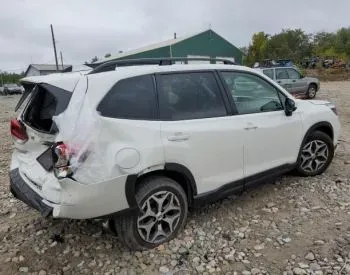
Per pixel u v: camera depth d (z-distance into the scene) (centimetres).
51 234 400
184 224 381
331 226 386
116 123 317
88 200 304
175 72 375
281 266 325
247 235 379
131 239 340
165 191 353
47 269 339
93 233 397
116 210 319
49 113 354
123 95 332
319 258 332
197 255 348
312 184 498
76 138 299
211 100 393
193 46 2820
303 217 409
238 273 319
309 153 508
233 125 398
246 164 418
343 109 1319
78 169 298
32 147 374
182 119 363
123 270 331
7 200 502
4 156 765
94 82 322
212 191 389
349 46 6116
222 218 416
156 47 2928
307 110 498
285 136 459
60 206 308
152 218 352
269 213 423
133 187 321
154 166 337
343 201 445
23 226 422
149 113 344
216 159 385
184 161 357
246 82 432
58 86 327
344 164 582
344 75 3962
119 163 311
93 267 338
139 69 355
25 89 397
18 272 336
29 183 363
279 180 517
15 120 394
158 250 356
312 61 5038
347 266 317
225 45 2967
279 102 463
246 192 483
